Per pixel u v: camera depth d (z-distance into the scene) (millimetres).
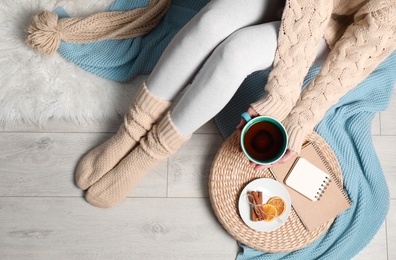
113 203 1507
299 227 1507
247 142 1252
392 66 1623
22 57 1544
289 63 1199
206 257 1540
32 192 1522
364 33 1179
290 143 1234
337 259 1530
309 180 1519
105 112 1555
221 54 1204
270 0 1265
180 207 1556
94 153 1496
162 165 1572
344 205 1527
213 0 1265
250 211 1486
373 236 1553
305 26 1184
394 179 1639
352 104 1589
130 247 1525
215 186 1497
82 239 1515
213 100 1248
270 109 1217
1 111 1519
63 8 1584
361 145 1573
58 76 1547
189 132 1347
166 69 1288
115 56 1563
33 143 1547
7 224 1501
